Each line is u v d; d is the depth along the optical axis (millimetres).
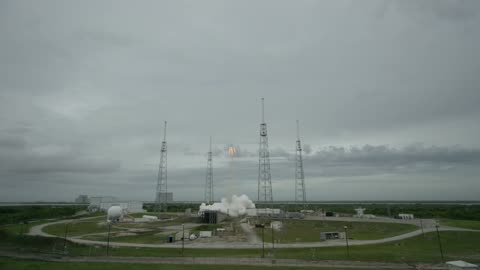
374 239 96625
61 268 58906
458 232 105812
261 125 140500
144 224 140500
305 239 96750
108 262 64688
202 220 147375
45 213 188125
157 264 62156
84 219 169375
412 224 128500
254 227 125375
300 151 164250
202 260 66125
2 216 164500
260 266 60094
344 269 58344
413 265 61719
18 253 76250
